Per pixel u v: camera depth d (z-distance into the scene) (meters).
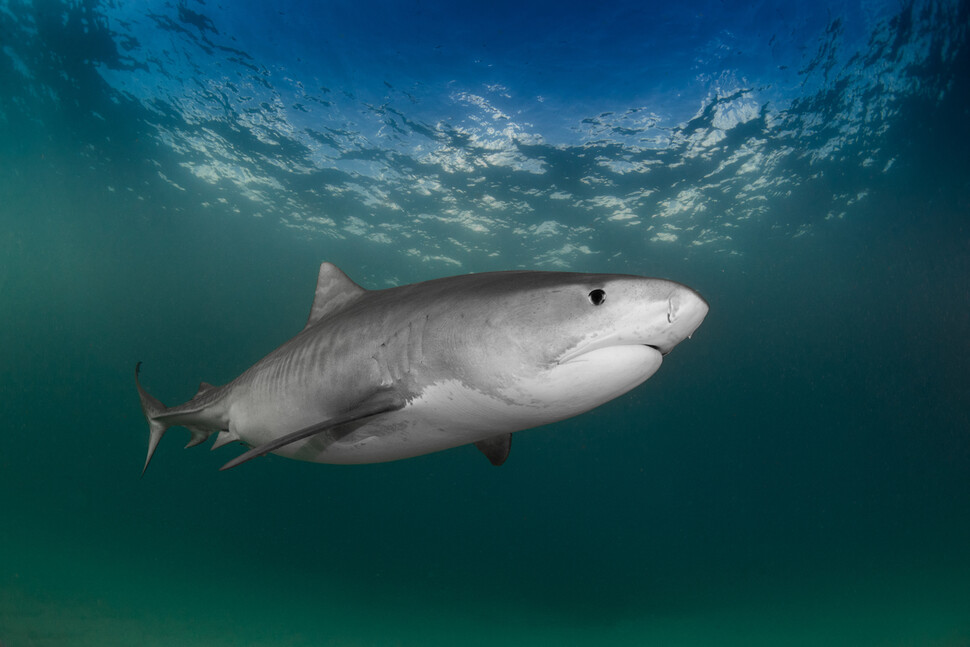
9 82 15.52
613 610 16.73
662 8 11.64
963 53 13.10
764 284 25.58
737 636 12.46
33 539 16.77
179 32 13.05
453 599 17.83
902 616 12.80
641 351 1.75
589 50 12.66
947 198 18.91
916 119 15.10
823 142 15.62
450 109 14.55
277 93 14.59
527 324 1.82
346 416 2.02
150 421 4.04
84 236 26.31
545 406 1.92
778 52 12.62
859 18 11.88
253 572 18.41
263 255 26.42
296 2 12.04
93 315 40.88
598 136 15.14
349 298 3.08
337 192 18.83
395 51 13.04
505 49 12.78
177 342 48.41
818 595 16.78
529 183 17.28
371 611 14.70
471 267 23.81
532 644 12.17
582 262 22.73
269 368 2.85
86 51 14.01
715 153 15.76
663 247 21.42
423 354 2.08
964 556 20.50
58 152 18.92
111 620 9.96
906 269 24.61
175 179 19.89
